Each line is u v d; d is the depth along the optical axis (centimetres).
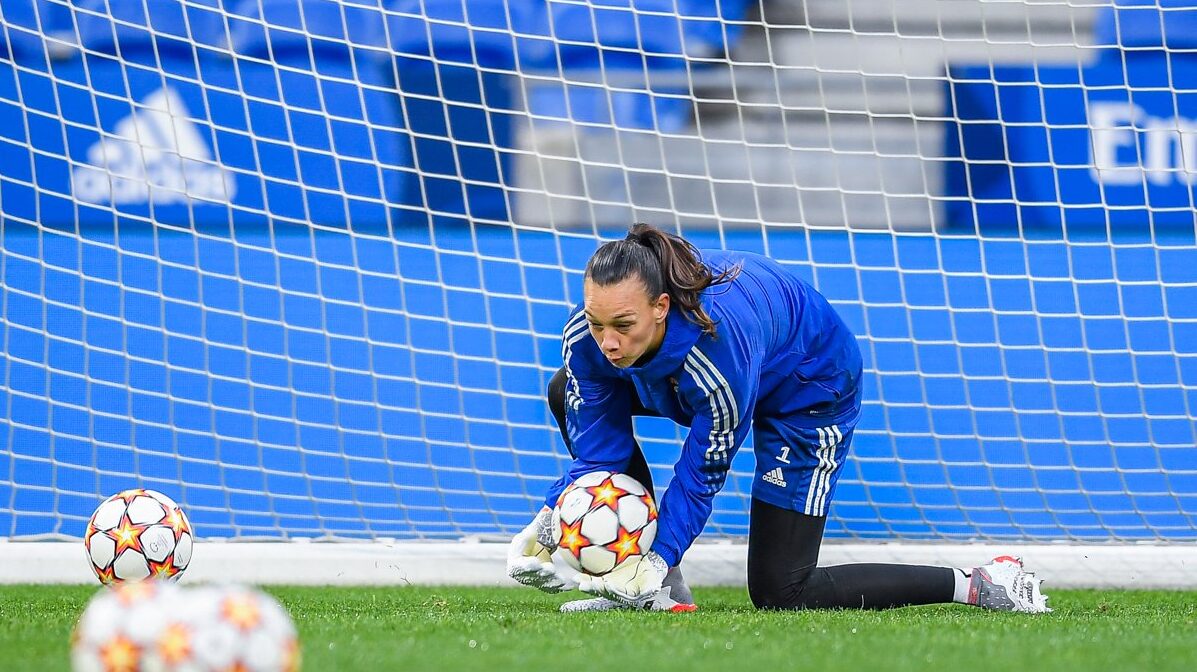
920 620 1168
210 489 2341
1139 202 2430
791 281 1255
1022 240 2091
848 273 2462
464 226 2488
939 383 2412
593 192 2525
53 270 2383
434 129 2492
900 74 2195
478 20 2545
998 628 1095
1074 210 2434
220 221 2444
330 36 2508
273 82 2470
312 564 1834
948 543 1923
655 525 1224
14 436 2334
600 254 1049
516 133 2511
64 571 1798
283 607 1358
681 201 2528
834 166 2506
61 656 882
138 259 2416
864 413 2409
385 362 2434
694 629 1056
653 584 1201
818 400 1270
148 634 664
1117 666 875
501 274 2481
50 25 2438
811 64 2522
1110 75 2452
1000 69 2473
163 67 2453
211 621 672
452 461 2384
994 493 2297
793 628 1075
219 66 2464
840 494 2297
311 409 2397
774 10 2528
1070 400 2389
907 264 2450
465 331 2459
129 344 2395
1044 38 2462
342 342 2439
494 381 2442
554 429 2091
